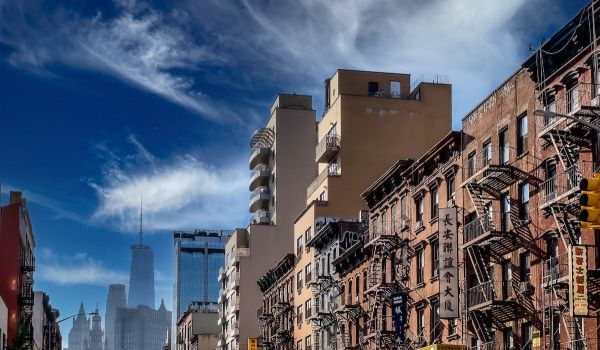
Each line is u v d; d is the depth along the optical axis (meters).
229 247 135.38
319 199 92.88
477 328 50.44
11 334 82.19
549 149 44.44
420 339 59.62
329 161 93.19
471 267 52.44
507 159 48.81
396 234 64.31
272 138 126.44
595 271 38.16
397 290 63.97
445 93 90.69
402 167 63.84
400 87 95.00
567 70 42.69
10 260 84.56
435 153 57.84
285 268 102.06
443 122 90.00
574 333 41.03
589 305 39.56
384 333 63.12
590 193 24.30
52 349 146.62
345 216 87.81
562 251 42.94
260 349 112.81
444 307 52.81
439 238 53.84
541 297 44.34
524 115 47.38
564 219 41.16
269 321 109.00
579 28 41.22
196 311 179.12
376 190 69.50
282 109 123.50
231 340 130.75
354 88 93.94
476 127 52.59
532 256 45.59
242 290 124.62
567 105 42.66
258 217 130.12
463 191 53.94
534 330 44.78
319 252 86.94
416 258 61.38
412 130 90.12
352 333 75.44
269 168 128.25
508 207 48.47
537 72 45.34
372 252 69.44
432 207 59.12
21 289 89.81
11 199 94.19
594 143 40.88
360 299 73.19
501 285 48.56
